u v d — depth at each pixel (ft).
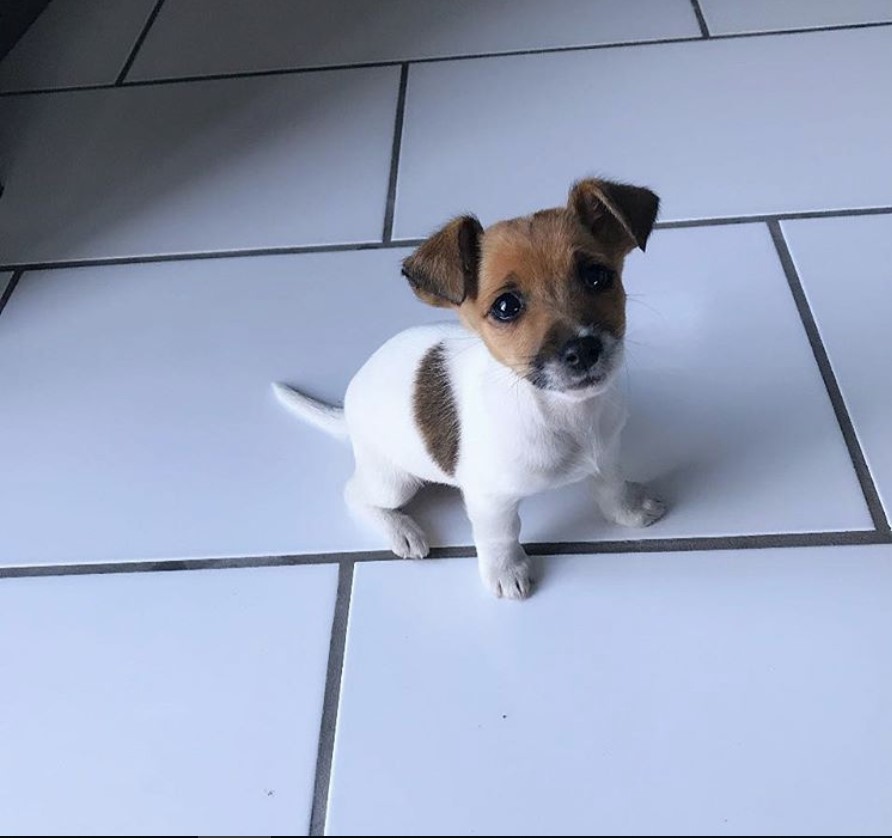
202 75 5.83
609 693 3.09
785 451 3.66
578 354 2.70
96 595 3.55
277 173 5.15
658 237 4.50
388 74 5.65
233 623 3.41
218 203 5.04
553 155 4.99
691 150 4.91
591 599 3.33
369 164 5.11
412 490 3.60
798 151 4.81
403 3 6.15
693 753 2.93
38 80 5.95
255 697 3.21
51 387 4.29
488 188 4.87
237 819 2.95
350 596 3.44
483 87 5.46
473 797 2.92
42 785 3.08
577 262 2.77
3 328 4.57
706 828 2.79
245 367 4.27
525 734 3.03
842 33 5.47
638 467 3.69
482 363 3.01
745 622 3.20
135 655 3.37
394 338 3.38
